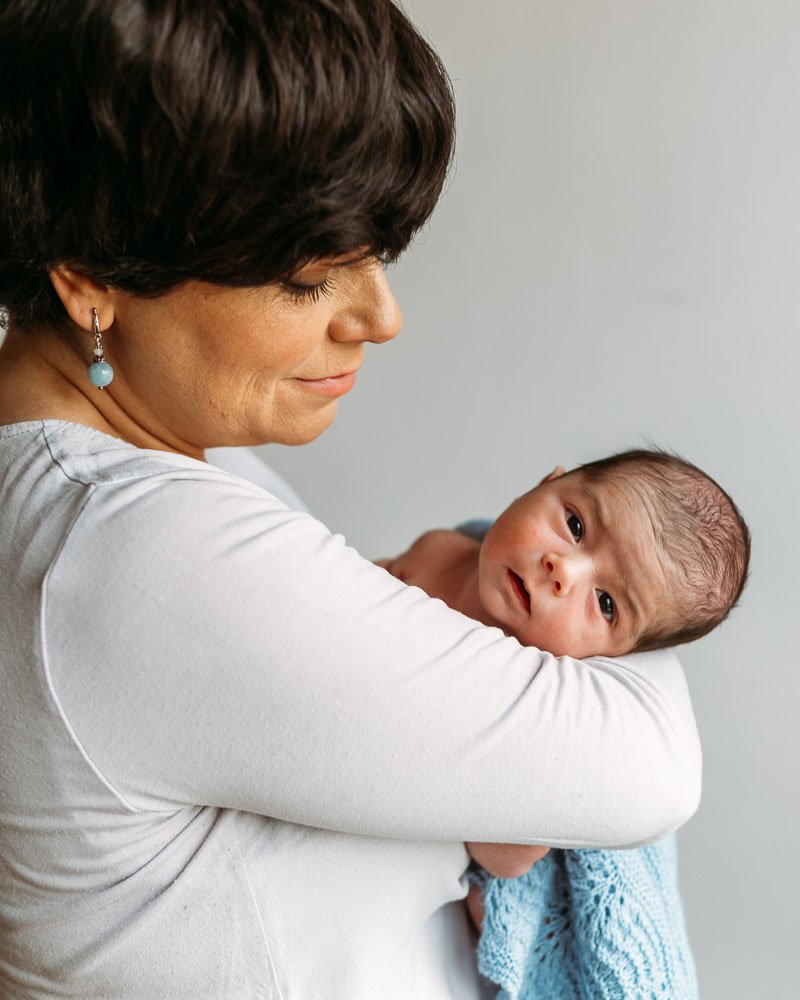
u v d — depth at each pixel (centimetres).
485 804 70
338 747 67
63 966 75
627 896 94
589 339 178
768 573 174
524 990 100
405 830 71
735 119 160
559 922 98
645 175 167
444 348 187
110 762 68
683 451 177
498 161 174
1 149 62
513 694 72
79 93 58
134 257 65
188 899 73
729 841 185
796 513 172
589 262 174
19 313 73
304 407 79
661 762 77
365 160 62
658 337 174
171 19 56
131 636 65
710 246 167
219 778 69
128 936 73
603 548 108
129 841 71
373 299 74
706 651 179
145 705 66
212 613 65
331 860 77
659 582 107
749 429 172
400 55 64
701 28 158
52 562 66
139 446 81
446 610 75
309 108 58
